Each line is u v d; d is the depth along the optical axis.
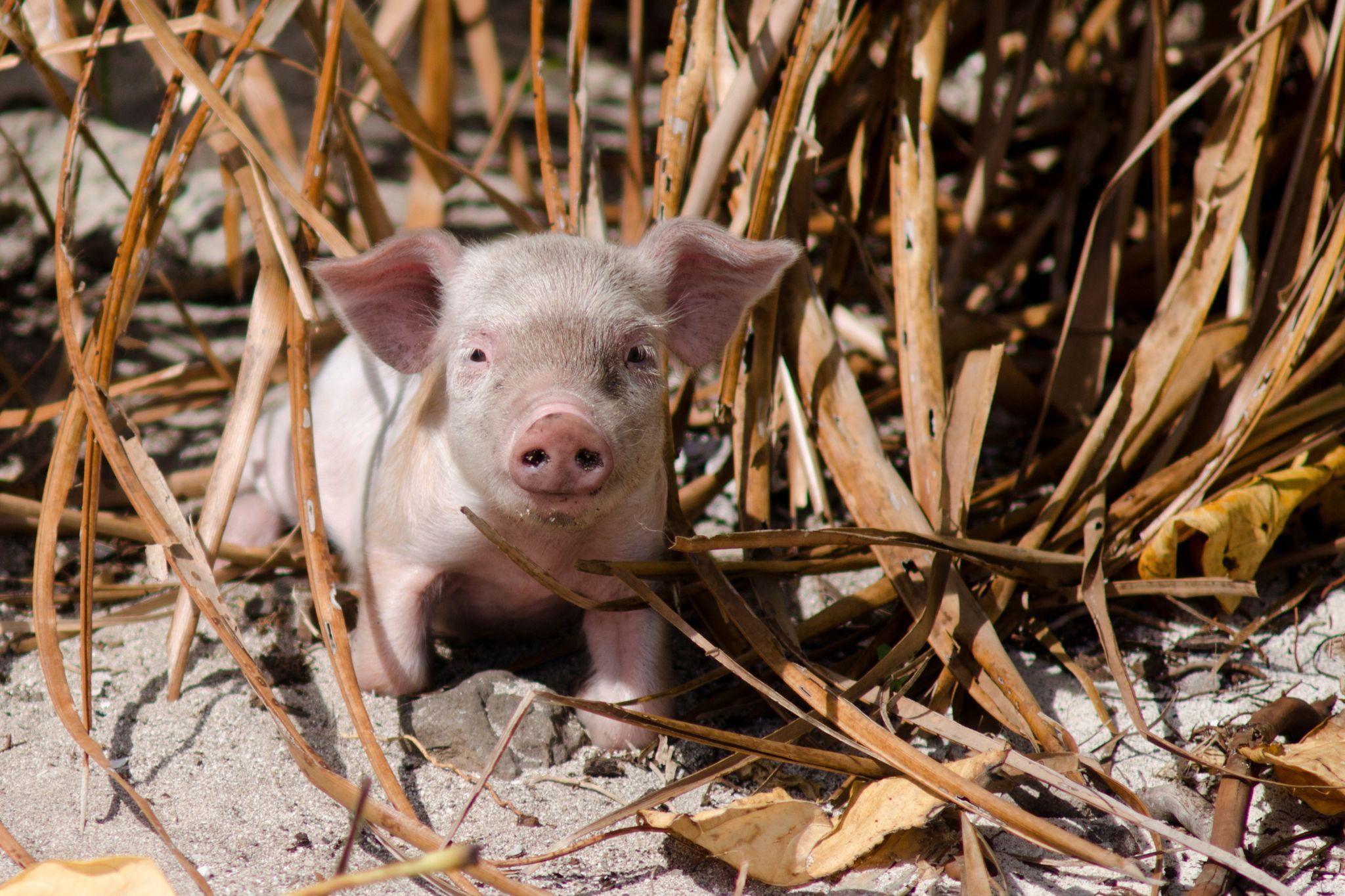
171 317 9.75
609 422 5.15
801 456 6.99
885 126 7.50
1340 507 6.94
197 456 8.25
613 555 5.96
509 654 6.65
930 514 6.44
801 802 4.86
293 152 9.48
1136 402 6.77
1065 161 9.91
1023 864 4.79
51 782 5.25
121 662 6.15
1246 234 7.55
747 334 6.79
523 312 5.36
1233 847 4.67
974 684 5.52
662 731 4.90
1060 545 6.39
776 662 5.42
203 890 4.21
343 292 5.74
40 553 5.32
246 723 5.71
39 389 8.60
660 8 15.62
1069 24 11.54
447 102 10.05
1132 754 5.56
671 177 6.99
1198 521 6.14
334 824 5.04
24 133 10.04
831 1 6.72
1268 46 7.20
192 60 5.97
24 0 7.09
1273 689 5.95
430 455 5.83
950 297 8.77
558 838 5.02
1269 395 6.38
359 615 6.09
